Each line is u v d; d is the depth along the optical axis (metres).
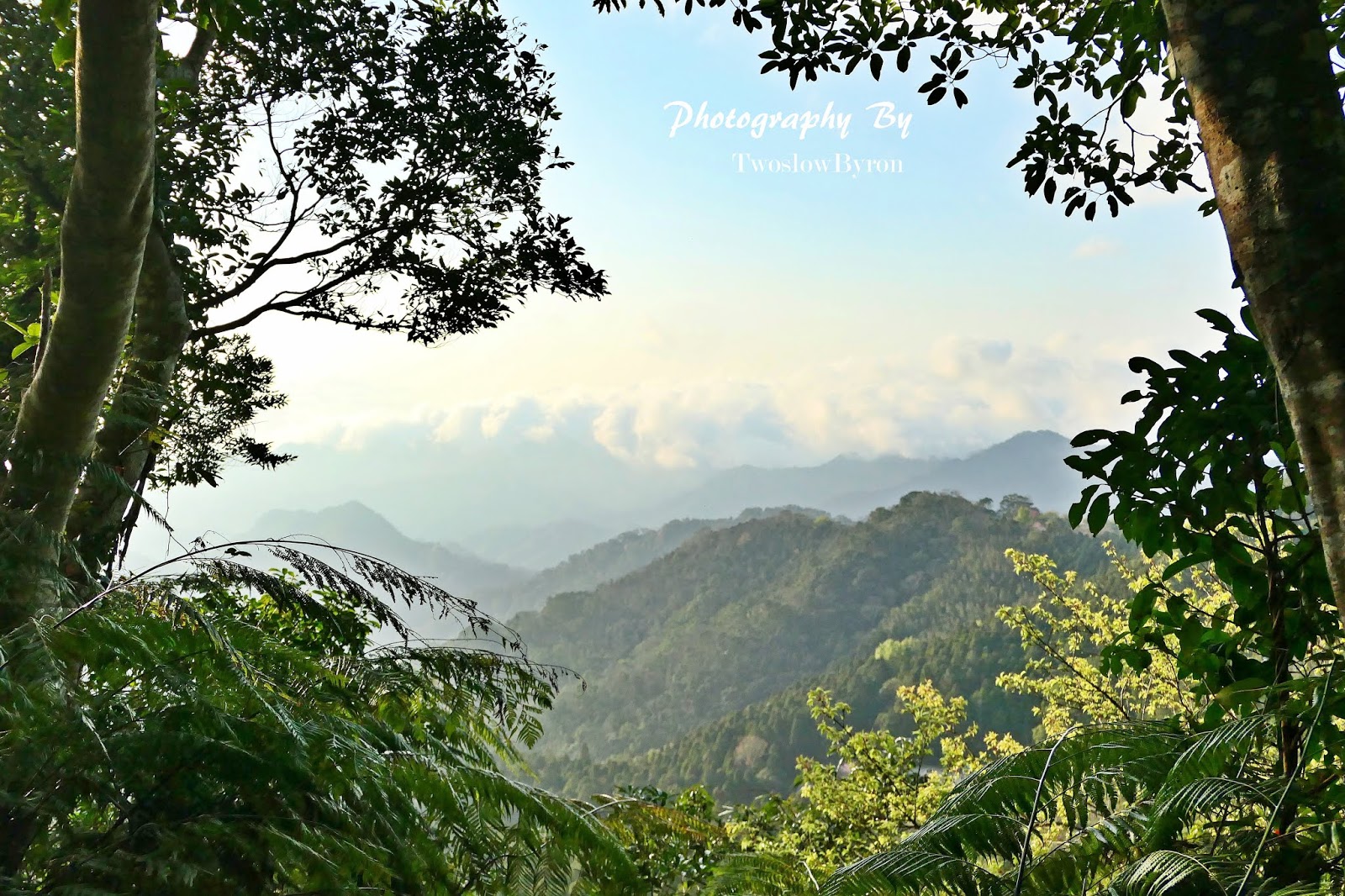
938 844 2.44
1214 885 2.01
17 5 6.16
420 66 7.52
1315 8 1.40
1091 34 4.08
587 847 2.45
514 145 7.83
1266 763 2.67
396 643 2.77
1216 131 1.44
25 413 3.21
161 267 5.38
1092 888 2.30
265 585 2.33
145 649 1.94
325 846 1.79
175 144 7.24
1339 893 1.83
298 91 7.48
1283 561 2.60
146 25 2.77
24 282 6.71
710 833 4.09
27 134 6.18
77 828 1.80
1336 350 1.29
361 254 8.05
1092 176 4.29
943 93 4.11
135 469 4.40
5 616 2.15
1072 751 2.55
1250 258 1.38
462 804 2.34
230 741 1.90
